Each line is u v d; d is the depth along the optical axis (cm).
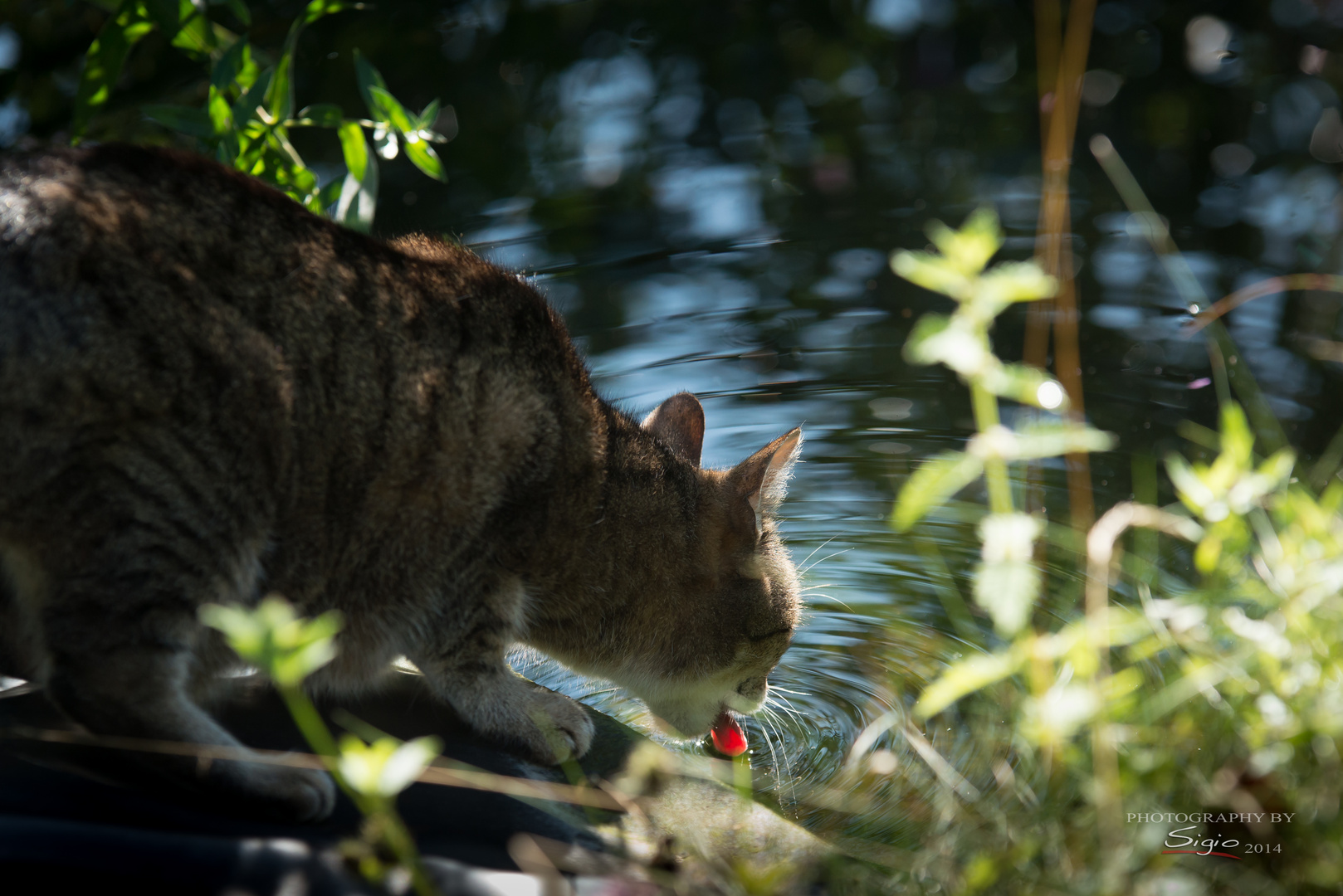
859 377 590
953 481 238
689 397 437
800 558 459
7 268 264
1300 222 708
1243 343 574
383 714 346
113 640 271
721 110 969
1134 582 404
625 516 366
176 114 434
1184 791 243
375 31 917
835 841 302
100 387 267
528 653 433
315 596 320
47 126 688
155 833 231
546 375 353
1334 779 226
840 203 794
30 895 212
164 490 275
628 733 367
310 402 300
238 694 337
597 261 706
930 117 952
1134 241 701
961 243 228
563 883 242
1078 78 382
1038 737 238
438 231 723
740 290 674
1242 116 888
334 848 248
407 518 324
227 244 294
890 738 358
